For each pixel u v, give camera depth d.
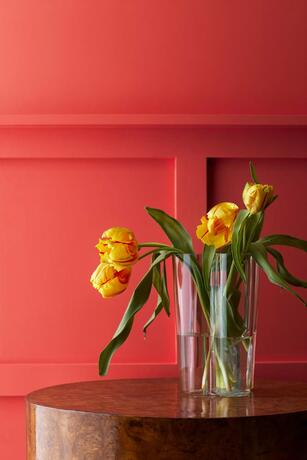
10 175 1.97
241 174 1.98
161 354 1.96
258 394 1.66
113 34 1.98
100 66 1.98
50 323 1.96
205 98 1.98
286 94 1.99
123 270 1.59
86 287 1.96
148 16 1.99
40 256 1.96
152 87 1.98
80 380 1.93
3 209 1.97
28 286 1.96
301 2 2.00
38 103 1.97
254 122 1.92
